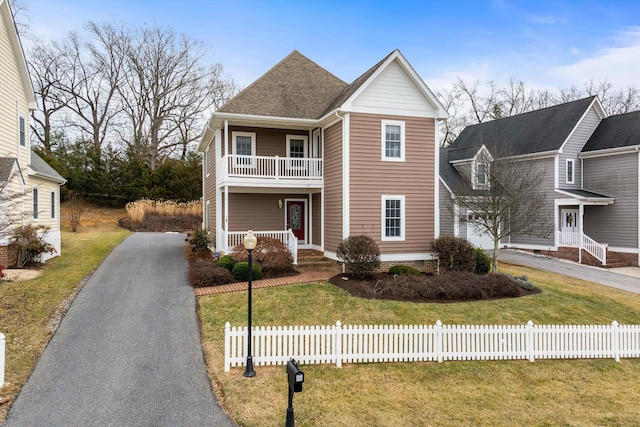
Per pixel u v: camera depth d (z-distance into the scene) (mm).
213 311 10562
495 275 13500
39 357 7953
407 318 10516
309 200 18656
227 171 15656
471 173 21281
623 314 12141
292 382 5676
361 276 13852
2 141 14531
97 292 11883
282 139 17906
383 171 15359
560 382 8117
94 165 33469
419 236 15859
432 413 6691
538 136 25156
